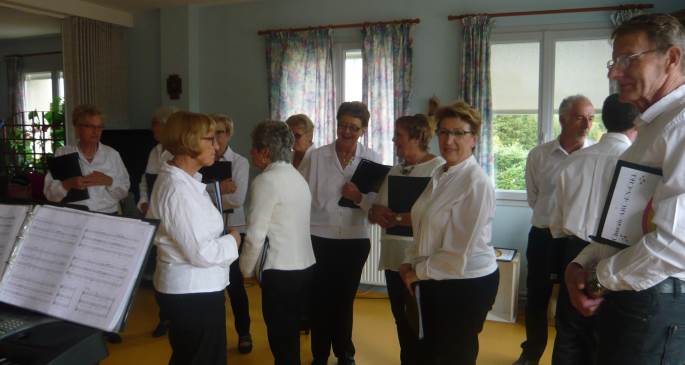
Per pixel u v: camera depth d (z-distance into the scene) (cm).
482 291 203
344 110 293
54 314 142
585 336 222
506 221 447
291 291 243
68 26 539
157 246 201
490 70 439
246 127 546
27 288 146
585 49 421
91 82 554
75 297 142
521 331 381
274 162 244
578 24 418
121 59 587
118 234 147
